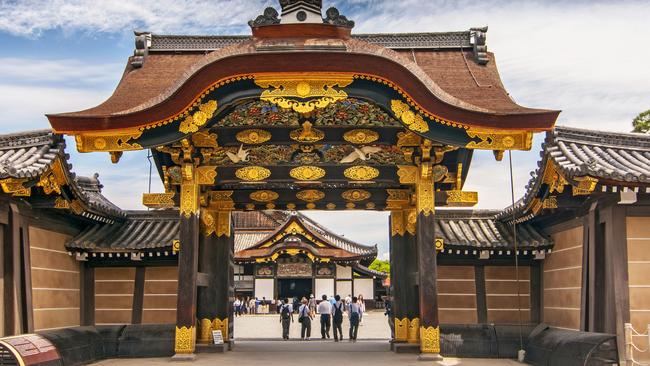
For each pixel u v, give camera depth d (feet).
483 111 44.19
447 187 57.62
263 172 52.75
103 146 46.70
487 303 57.06
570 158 42.96
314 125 50.16
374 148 51.42
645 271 41.19
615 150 46.73
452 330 55.47
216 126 50.11
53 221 51.60
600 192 40.93
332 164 52.90
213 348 55.57
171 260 57.47
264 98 44.65
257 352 56.54
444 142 45.93
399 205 58.59
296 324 132.67
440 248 52.19
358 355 53.57
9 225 44.50
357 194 57.98
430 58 56.59
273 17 45.09
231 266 61.00
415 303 57.47
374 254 165.37
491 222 61.26
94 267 57.57
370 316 160.45
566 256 50.78
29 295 46.29
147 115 45.37
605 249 42.68
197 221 51.29
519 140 45.78
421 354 48.39
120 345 54.90
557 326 52.19
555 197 47.26
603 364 39.73
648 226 41.68
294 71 43.75
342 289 168.96
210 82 44.19
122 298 57.36
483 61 55.47
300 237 162.50
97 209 54.95
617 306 40.63
